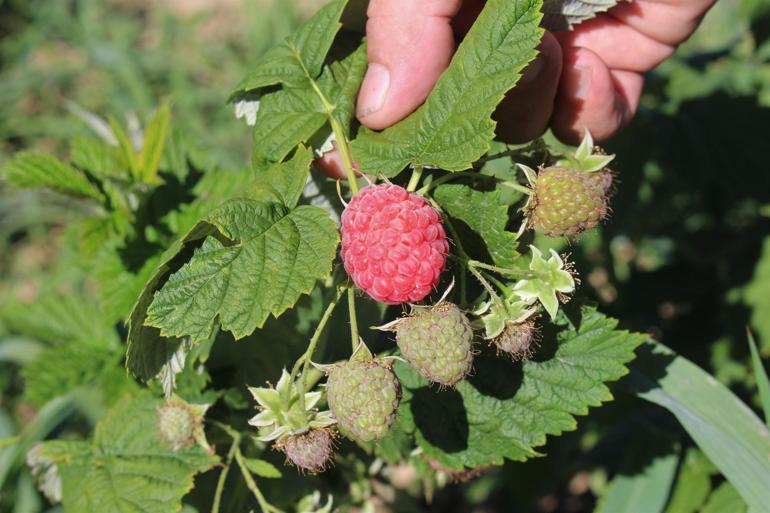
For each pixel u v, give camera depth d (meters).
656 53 0.37
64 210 0.71
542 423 0.30
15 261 0.76
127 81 0.78
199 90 0.78
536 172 0.30
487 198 0.28
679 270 0.46
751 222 0.45
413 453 0.31
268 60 0.31
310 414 0.27
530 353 0.28
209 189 0.34
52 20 0.91
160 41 0.89
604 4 0.31
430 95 0.28
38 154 0.33
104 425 0.31
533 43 0.27
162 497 0.29
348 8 0.31
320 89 0.30
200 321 0.25
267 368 0.32
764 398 0.31
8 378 0.59
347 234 0.26
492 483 0.50
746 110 0.43
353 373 0.26
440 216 0.27
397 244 0.25
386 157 0.28
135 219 0.33
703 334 0.44
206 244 0.26
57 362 0.34
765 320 0.41
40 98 0.87
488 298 0.28
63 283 0.66
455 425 0.30
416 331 0.26
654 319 0.45
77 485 0.30
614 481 0.35
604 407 0.39
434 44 0.30
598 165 0.29
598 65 0.35
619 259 0.50
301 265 0.26
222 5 1.10
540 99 0.33
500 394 0.30
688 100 0.44
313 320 0.32
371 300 0.31
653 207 0.47
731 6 0.71
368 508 0.35
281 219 0.27
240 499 0.32
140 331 0.26
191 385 0.31
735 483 0.30
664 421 0.36
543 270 0.27
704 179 0.43
